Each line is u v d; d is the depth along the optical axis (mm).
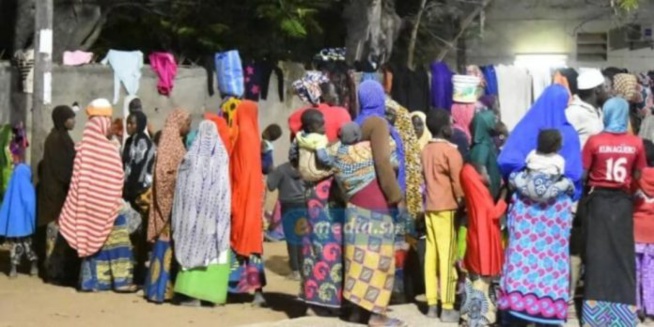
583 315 9086
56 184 10914
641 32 21891
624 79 10922
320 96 10055
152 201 10039
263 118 16141
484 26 22234
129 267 10500
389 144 8883
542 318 8656
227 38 17891
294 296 10500
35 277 11312
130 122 10758
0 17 16141
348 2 17766
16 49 14516
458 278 9320
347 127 8836
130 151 10656
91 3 15586
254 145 9859
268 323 9008
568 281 8781
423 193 9367
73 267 10984
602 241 8969
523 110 15617
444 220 9188
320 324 8906
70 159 10898
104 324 9117
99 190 10359
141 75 15109
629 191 9039
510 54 22312
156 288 9969
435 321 9164
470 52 22266
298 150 9305
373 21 17078
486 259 8672
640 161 9023
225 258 9781
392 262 8883
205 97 15641
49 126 11992
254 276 9891
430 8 20141
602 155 8977
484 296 8766
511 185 8789
